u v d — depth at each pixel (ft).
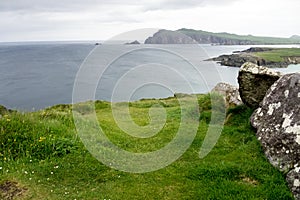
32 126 33.45
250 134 33.76
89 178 26.43
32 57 369.09
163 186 25.22
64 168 27.43
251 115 36.55
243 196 23.32
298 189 23.63
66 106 58.03
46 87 141.18
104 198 23.59
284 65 248.73
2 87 166.20
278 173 25.90
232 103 42.75
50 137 31.78
